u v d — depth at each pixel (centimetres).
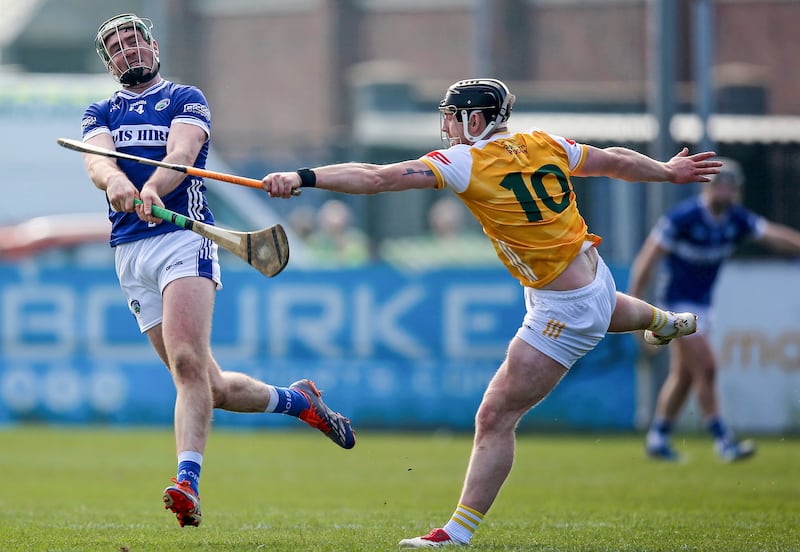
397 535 2211
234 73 8625
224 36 8462
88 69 10550
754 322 5038
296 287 5178
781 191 5269
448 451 4447
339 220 6431
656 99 4978
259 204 6850
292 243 6256
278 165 6856
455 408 5128
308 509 2788
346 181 1931
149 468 3838
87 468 3834
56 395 5322
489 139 2020
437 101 7850
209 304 2122
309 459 4172
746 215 4072
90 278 5291
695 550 2028
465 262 6156
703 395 4078
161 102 2183
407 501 2998
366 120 7300
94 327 5291
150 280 2156
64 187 6481
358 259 6344
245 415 5516
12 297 5338
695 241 4022
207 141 2200
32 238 6312
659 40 4969
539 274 1994
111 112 2192
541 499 3022
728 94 6078
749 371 5044
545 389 2009
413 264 6084
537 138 2044
